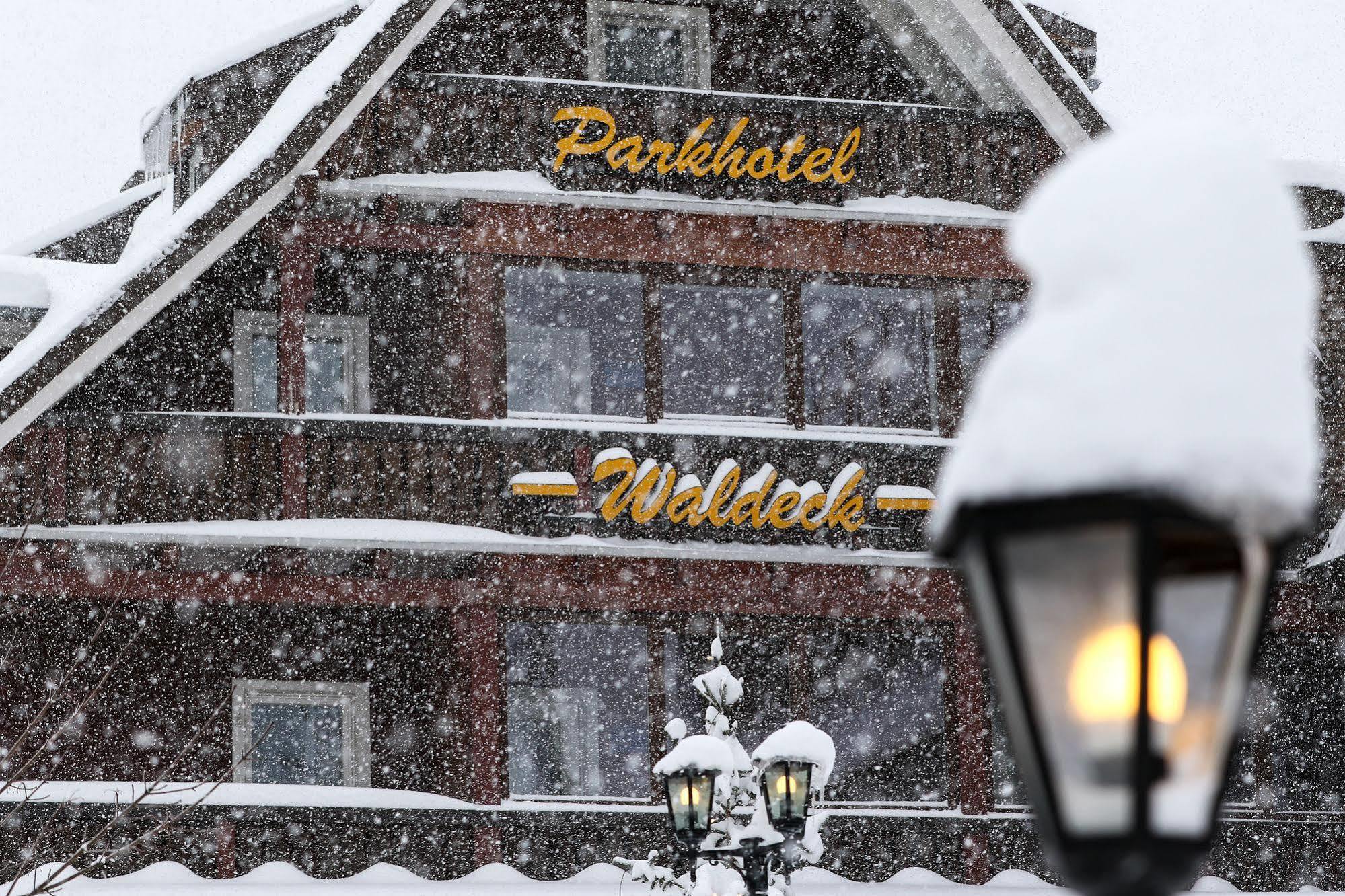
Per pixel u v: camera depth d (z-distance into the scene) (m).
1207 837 5.18
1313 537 52.47
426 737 47.88
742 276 50.41
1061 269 5.34
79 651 45.62
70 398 44.53
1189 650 5.17
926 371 53.84
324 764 47.16
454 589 46.62
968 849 48.16
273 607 47.38
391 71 47.69
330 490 45.81
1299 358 5.03
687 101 50.03
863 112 51.38
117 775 45.41
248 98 59.47
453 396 47.91
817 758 29.78
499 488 47.12
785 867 29.97
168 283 45.09
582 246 49.03
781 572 48.59
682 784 29.38
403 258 49.34
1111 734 5.15
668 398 54.03
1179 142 5.31
